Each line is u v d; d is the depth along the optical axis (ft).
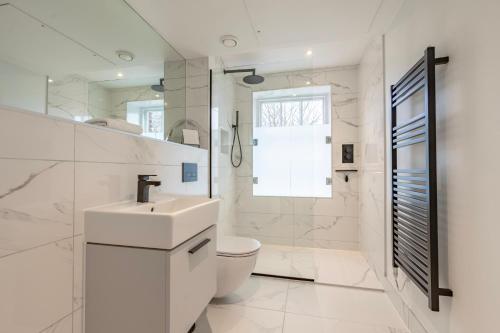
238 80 9.77
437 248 3.67
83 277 3.48
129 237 3.34
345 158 9.69
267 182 9.86
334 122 9.82
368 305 5.96
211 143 7.79
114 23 5.10
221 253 5.72
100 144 3.77
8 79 3.23
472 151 3.14
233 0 4.99
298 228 9.68
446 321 3.73
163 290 3.24
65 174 3.20
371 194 7.82
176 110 7.29
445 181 3.75
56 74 3.93
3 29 3.18
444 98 3.76
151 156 5.01
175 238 3.26
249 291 6.63
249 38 6.52
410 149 5.06
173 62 7.18
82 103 4.42
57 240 3.09
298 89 9.29
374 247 7.55
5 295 2.55
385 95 6.55
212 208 4.51
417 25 4.66
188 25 5.91
